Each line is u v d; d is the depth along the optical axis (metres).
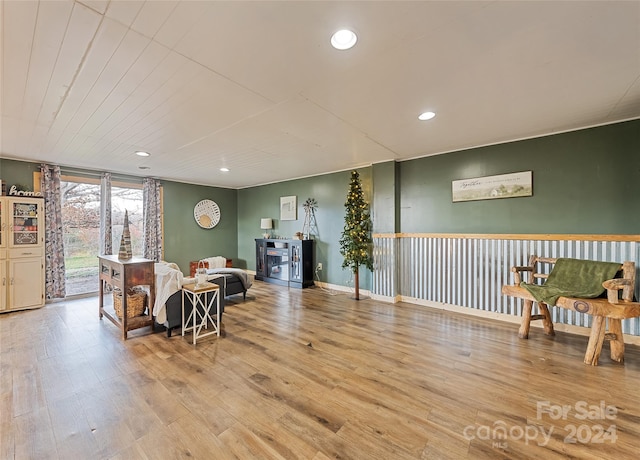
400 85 2.25
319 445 1.61
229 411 1.91
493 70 2.04
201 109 2.67
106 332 3.34
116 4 1.42
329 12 1.47
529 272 3.46
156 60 1.90
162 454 1.55
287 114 2.80
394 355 2.74
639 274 2.90
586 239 3.18
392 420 1.82
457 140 3.68
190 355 2.75
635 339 2.94
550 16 1.50
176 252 6.52
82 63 1.93
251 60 1.91
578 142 3.25
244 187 7.59
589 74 2.09
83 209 5.26
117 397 2.06
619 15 1.48
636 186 2.95
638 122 2.93
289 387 2.20
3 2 1.39
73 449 1.58
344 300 4.85
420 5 1.43
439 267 4.32
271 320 3.79
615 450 1.57
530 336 3.21
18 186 4.42
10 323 3.64
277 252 6.28
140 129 3.19
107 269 3.74
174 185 6.52
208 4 1.41
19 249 4.16
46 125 3.05
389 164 4.70
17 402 2.00
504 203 3.75
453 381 2.28
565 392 2.12
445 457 1.52
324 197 5.84
